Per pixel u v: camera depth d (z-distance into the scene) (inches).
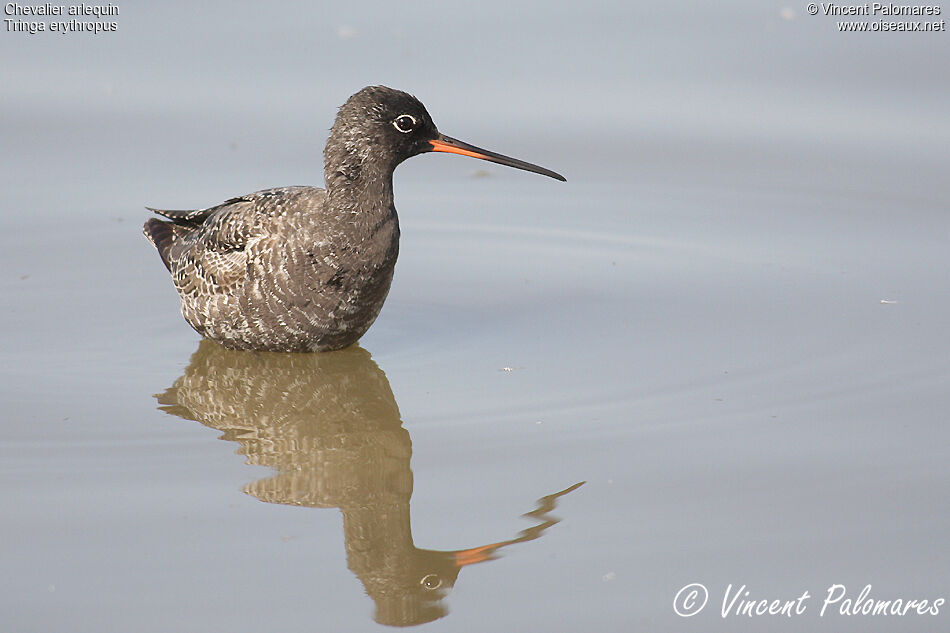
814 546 430.3
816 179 780.6
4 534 436.1
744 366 570.6
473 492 468.4
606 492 466.3
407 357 596.7
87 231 728.3
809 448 493.7
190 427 524.4
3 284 670.5
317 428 525.3
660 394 544.4
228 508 458.9
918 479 468.8
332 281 577.9
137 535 438.3
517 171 811.4
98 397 550.9
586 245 727.1
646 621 397.1
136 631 387.5
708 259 702.5
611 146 816.9
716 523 444.8
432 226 753.0
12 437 507.8
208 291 596.4
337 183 580.4
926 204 746.8
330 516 455.5
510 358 590.9
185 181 767.7
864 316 620.7
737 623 396.2
